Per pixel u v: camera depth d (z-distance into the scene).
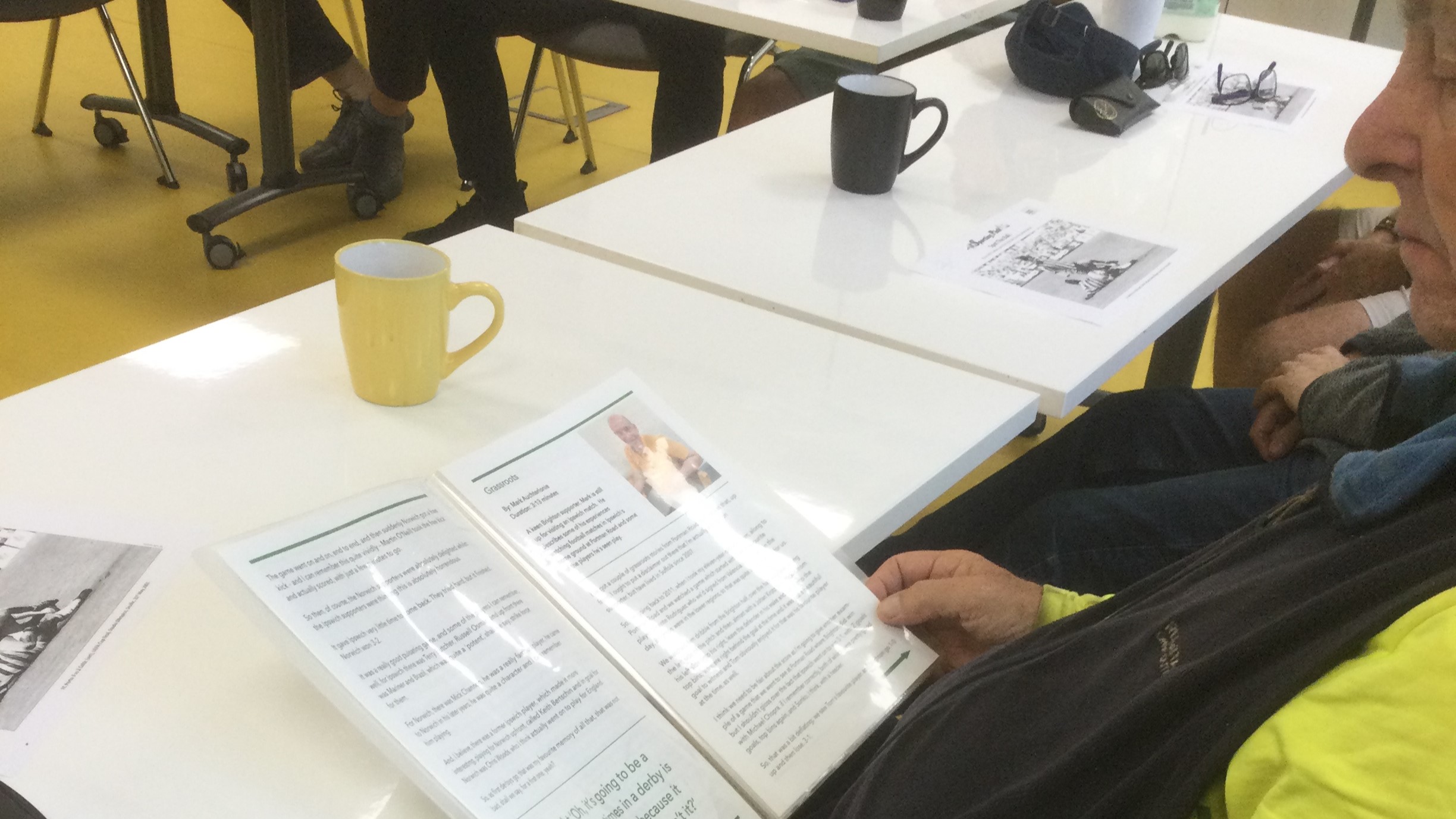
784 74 2.38
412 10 2.78
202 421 0.83
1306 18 3.74
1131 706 0.59
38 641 0.63
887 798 0.69
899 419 0.92
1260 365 1.73
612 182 1.35
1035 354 1.04
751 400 0.93
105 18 2.85
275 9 2.60
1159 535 1.19
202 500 0.75
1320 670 0.51
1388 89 0.71
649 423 0.85
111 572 0.68
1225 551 0.69
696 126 2.71
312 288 1.04
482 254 1.13
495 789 0.58
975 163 1.49
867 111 1.30
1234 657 0.55
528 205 3.16
